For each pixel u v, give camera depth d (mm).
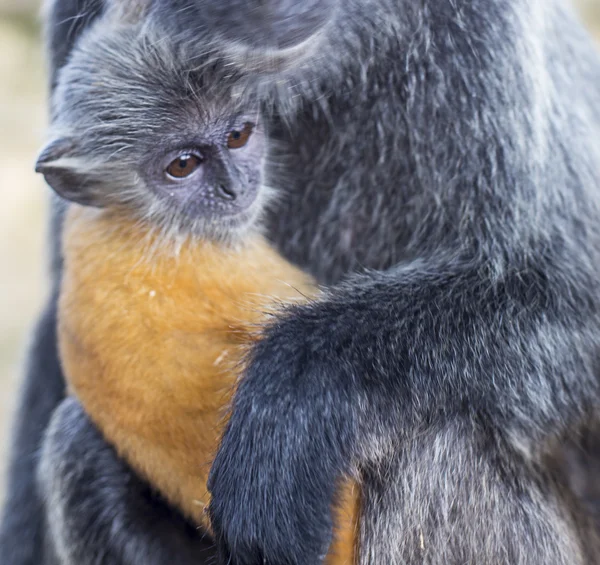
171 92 929
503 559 927
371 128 959
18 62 2193
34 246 1878
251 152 951
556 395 919
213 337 921
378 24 942
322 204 981
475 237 935
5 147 2051
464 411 915
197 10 898
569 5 1031
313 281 972
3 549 1044
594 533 956
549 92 956
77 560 953
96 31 946
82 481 952
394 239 969
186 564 942
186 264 934
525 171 931
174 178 942
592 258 943
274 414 898
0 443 1216
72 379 934
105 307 921
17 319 1685
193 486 919
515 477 926
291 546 887
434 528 918
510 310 919
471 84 935
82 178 945
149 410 914
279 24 883
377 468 907
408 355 908
